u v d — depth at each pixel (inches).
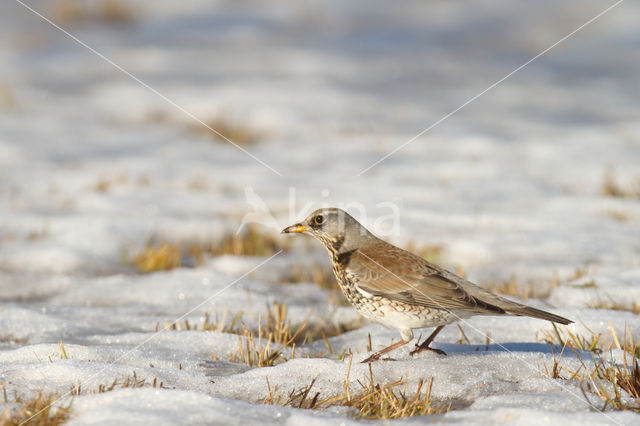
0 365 370.9
